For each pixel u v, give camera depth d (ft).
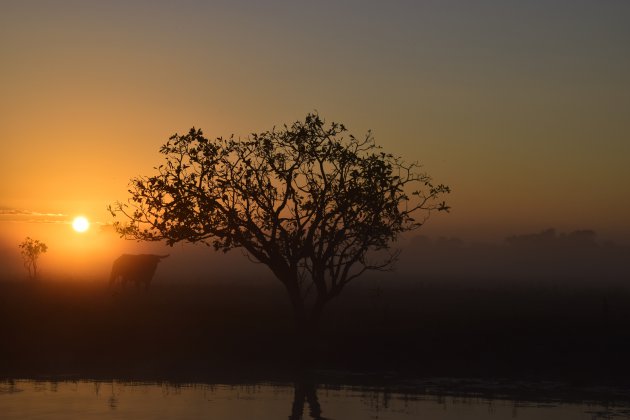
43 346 81.46
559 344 83.05
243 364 75.92
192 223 85.92
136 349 81.61
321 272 86.43
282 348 82.28
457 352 80.48
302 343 83.66
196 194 86.74
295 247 86.33
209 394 60.59
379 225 86.89
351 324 94.12
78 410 53.83
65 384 64.75
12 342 82.23
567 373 72.23
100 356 78.64
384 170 86.58
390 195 87.51
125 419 51.03
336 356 79.36
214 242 87.71
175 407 55.11
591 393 63.26
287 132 87.81
